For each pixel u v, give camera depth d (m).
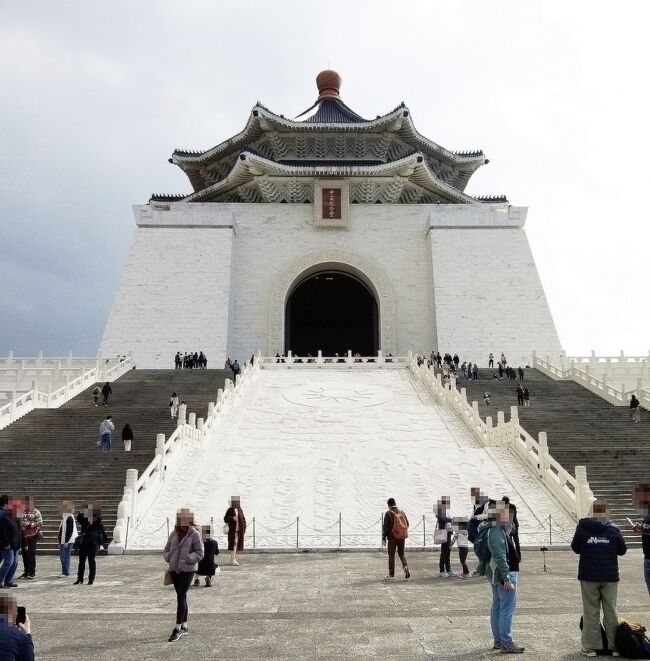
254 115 48.16
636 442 22.06
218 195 53.06
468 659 6.07
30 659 4.01
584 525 6.41
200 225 47.41
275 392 29.39
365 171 47.69
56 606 8.80
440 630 7.18
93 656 6.34
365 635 6.99
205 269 46.31
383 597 9.17
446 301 45.75
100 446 20.95
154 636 7.10
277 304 47.38
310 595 9.38
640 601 8.68
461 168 56.66
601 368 34.22
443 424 24.34
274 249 48.66
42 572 12.07
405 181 49.28
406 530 10.98
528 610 8.13
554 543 14.92
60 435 22.80
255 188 50.56
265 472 19.06
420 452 20.48
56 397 27.73
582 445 21.80
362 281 51.78
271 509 16.83
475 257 46.81
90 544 10.78
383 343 47.22
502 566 6.30
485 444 21.77
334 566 12.37
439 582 10.48
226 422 24.61
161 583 10.66
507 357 44.41
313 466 19.42
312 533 15.59
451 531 11.31
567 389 30.86
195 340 44.69
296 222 49.25
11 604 4.07
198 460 20.00
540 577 10.89
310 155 51.97
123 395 29.23
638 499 6.92
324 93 57.28
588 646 6.18
